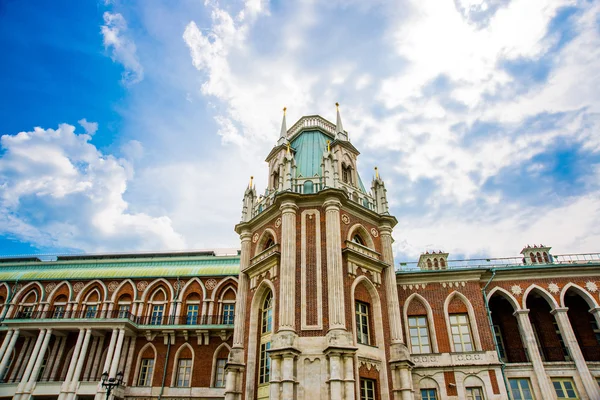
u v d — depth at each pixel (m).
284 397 20.70
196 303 42.00
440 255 37.25
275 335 23.06
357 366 23.12
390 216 30.27
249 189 33.59
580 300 31.09
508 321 31.09
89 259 51.94
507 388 26.20
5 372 37.75
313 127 35.06
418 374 27.16
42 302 42.75
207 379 36.62
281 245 26.08
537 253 34.44
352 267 25.88
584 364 26.69
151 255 50.94
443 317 29.22
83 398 35.38
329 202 26.64
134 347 38.62
